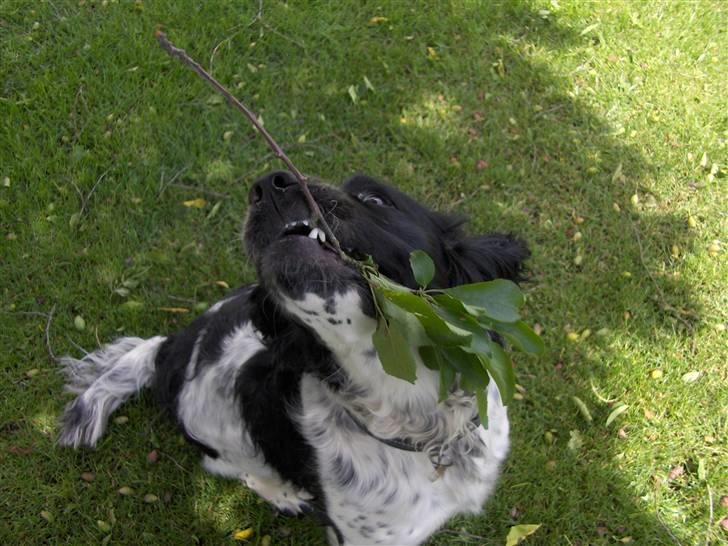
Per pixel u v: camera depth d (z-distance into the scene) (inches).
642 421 45.6
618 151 56.6
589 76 60.3
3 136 50.7
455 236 33.9
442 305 25.4
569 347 47.6
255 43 57.1
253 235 27.8
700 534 42.8
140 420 44.4
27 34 55.3
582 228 52.7
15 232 48.4
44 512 41.4
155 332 46.9
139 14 57.2
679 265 51.6
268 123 54.1
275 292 28.5
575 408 45.8
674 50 62.7
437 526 35.9
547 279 50.1
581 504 43.3
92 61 54.7
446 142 55.2
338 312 28.1
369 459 33.3
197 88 54.2
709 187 55.6
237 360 37.2
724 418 46.1
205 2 58.3
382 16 60.8
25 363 45.2
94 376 44.3
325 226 26.1
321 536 42.1
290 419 33.7
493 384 35.0
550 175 54.7
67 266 47.7
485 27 61.5
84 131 51.8
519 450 44.3
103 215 49.2
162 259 48.3
